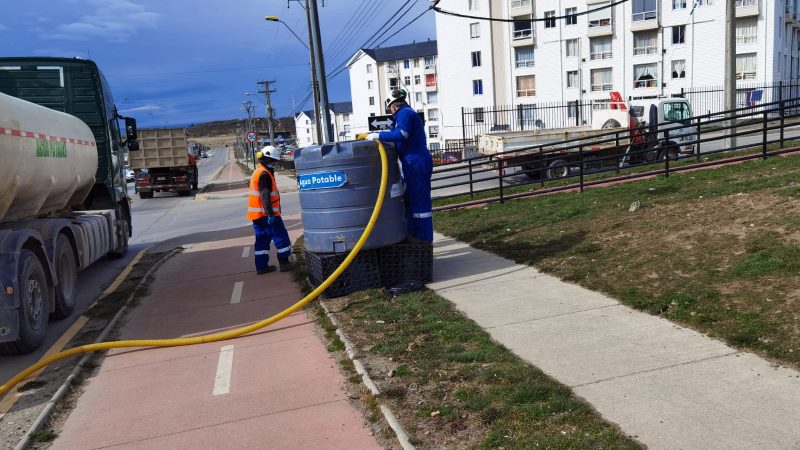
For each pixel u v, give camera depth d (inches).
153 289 381.1
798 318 188.2
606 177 617.9
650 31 2017.7
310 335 252.5
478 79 2385.6
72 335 288.0
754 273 227.3
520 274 304.0
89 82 442.3
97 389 214.1
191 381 213.5
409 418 163.9
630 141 832.3
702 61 1931.6
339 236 298.8
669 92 1996.8
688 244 281.1
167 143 1360.7
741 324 194.7
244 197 1237.7
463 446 146.5
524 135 866.8
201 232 712.4
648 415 150.5
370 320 256.5
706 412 148.9
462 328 229.3
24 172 281.1
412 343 218.5
